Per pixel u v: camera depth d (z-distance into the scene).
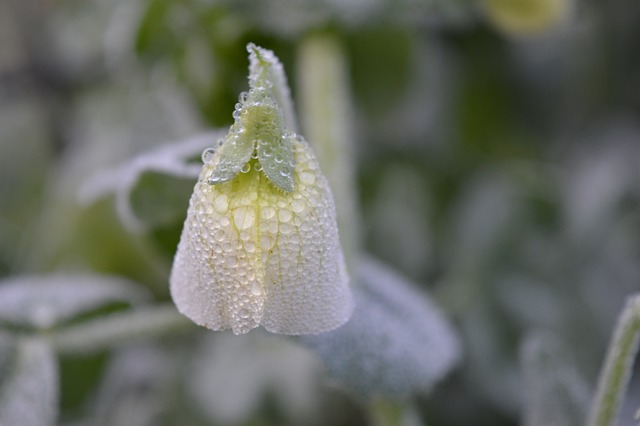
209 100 0.34
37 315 0.27
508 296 0.39
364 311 0.25
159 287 0.37
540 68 0.43
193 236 0.20
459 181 0.42
